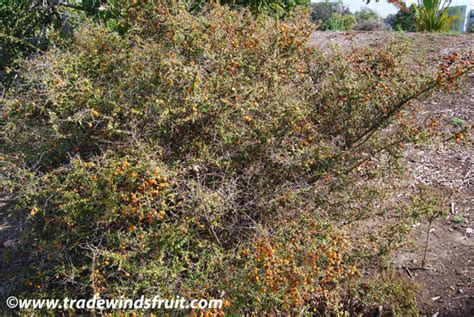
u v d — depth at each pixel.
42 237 2.79
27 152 2.85
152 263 2.40
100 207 2.47
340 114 2.95
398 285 2.88
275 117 2.72
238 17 3.28
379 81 2.86
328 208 2.81
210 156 2.64
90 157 2.73
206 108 2.61
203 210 2.44
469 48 5.99
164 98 2.66
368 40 6.57
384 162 3.11
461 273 3.07
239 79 2.80
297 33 3.08
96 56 2.88
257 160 2.75
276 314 2.56
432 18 8.55
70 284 2.73
